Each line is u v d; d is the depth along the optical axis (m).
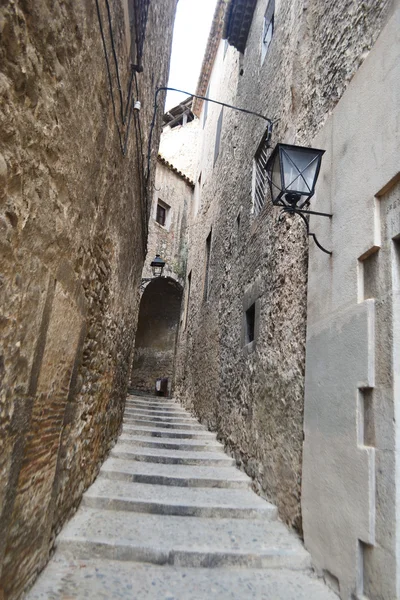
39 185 1.57
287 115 4.52
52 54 1.52
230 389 5.75
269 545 2.85
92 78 2.11
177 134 16.83
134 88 3.61
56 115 1.65
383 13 2.58
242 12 7.52
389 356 2.04
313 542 2.65
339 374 2.49
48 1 1.40
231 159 8.03
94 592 2.19
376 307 2.20
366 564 2.03
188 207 14.38
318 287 2.94
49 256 1.81
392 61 2.26
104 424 4.08
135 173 4.26
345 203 2.64
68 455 2.67
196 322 9.66
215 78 12.06
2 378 1.43
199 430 6.80
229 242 7.18
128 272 4.79
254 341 4.76
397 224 2.11
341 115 2.85
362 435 2.20
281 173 2.68
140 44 3.38
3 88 1.19
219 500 3.67
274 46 5.59
